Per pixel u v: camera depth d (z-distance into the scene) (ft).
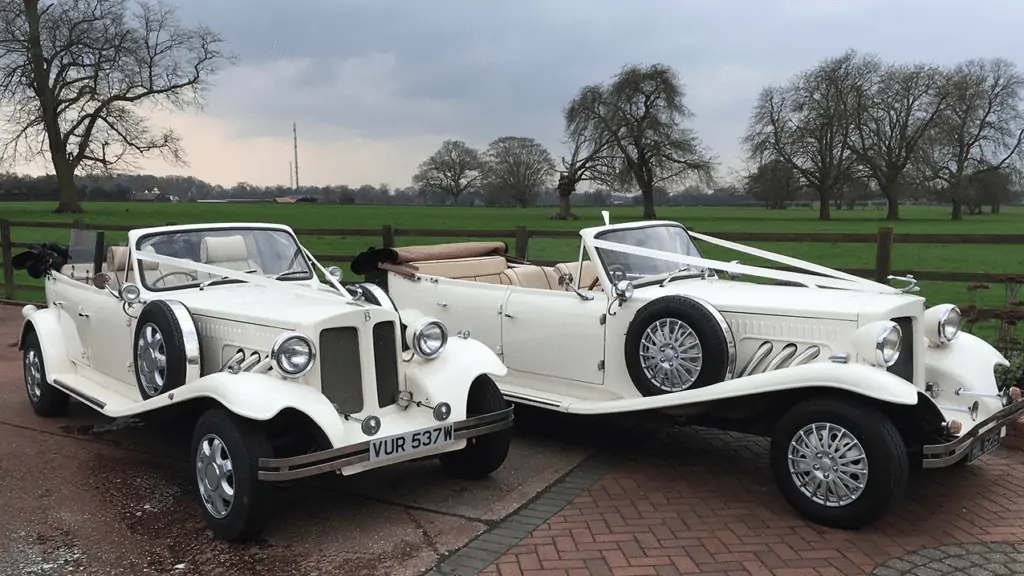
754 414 14.71
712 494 15.16
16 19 86.07
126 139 103.65
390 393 14.60
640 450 18.25
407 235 35.12
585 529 13.34
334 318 13.50
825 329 14.73
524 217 172.04
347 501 14.74
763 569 11.75
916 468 16.60
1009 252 90.33
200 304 15.88
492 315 19.93
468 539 12.92
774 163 178.40
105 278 17.94
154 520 13.73
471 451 15.64
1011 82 157.28
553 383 18.78
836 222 171.83
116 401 16.70
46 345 20.04
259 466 12.02
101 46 95.09
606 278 17.72
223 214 130.21
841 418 12.81
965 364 15.90
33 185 130.93
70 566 11.80
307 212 155.43
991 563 11.98
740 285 18.34
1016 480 15.93
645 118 169.37
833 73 171.01
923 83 163.02
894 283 27.50
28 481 15.79
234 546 12.59
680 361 15.61
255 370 13.35
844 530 13.24
